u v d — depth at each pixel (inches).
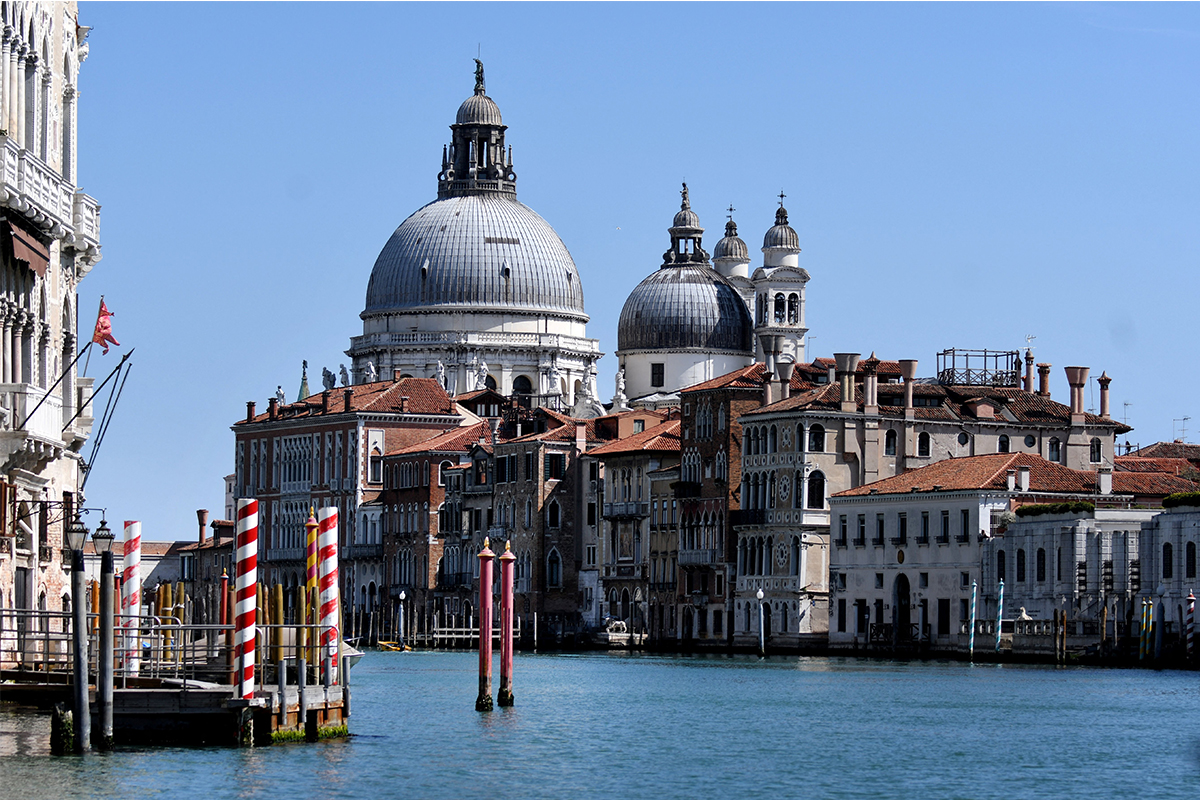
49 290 3986.2
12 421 3597.4
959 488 7726.4
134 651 3609.7
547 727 4173.2
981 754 3814.0
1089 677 5989.2
